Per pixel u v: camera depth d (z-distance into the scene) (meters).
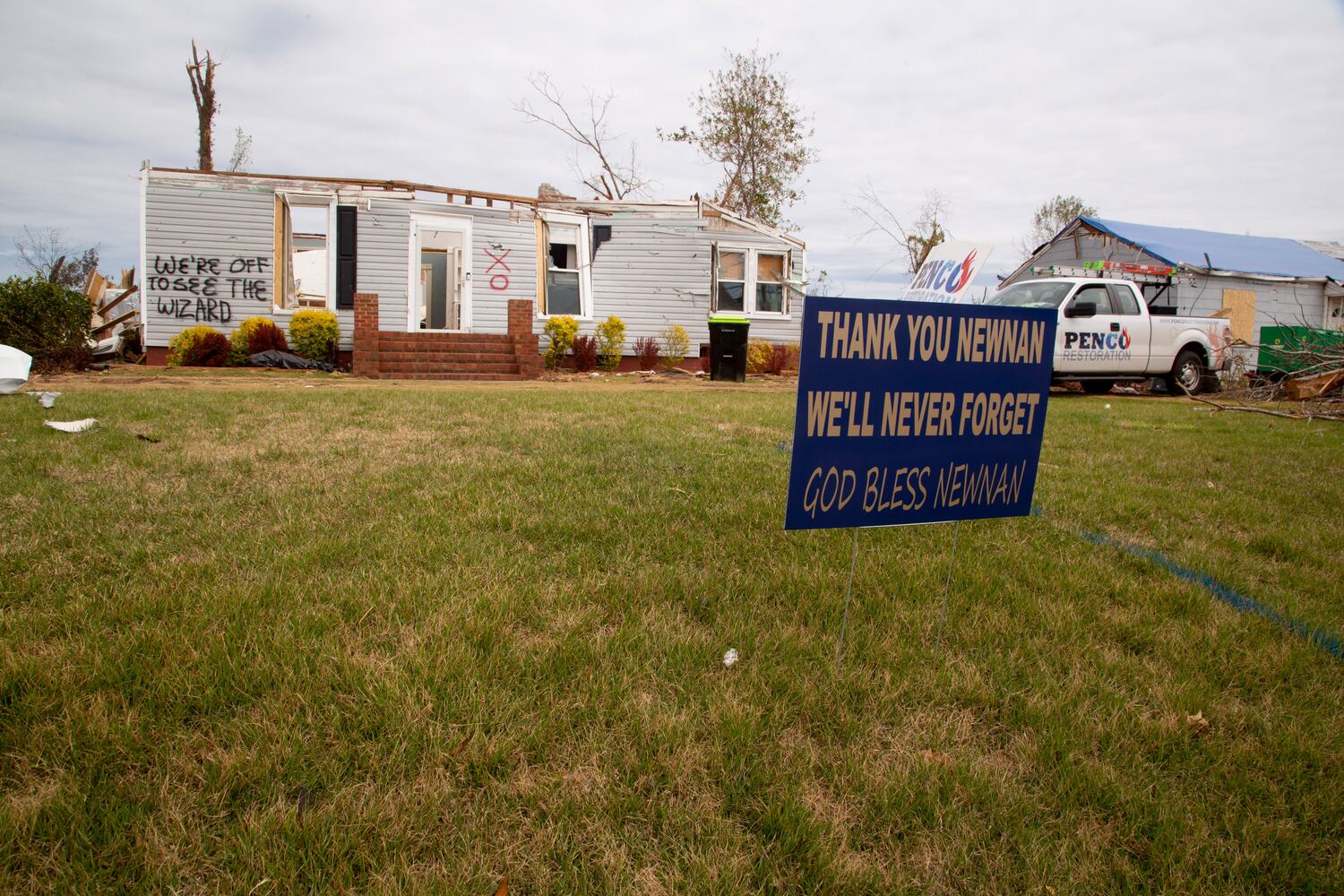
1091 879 1.87
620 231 18.77
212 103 27.34
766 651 2.83
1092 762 2.30
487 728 2.24
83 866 1.68
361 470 5.14
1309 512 5.39
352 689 2.38
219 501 4.25
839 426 2.68
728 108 29.50
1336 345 13.20
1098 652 3.01
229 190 15.80
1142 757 2.33
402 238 16.58
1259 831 2.05
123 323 18.05
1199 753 2.39
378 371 14.67
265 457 5.39
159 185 15.52
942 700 2.59
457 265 19.20
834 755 2.26
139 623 2.72
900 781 2.14
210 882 1.70
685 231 19.00
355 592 3.04
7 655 2.41
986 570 3.80
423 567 3.40
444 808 1.95
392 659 2.57
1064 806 2.11
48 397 7.64
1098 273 17.88
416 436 6.50
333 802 1.93
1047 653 2.97
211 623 2.75
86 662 2.43
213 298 15.84
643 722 2.31
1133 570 4.04
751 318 19.73
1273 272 20.61
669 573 3.48
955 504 2.93
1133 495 5.61
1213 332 15.20
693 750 2.20
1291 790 2.24
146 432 6.17
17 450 5.27
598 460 5.71
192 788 1.97
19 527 3.67
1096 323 14.19
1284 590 3.82
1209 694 2.74
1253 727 2.56
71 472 4.72
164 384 11.38
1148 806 2.12
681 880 1.77
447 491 4.59
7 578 3.08
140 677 2.36
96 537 3.58
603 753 2.19
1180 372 15.03
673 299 19.08
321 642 2.64
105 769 1.99
